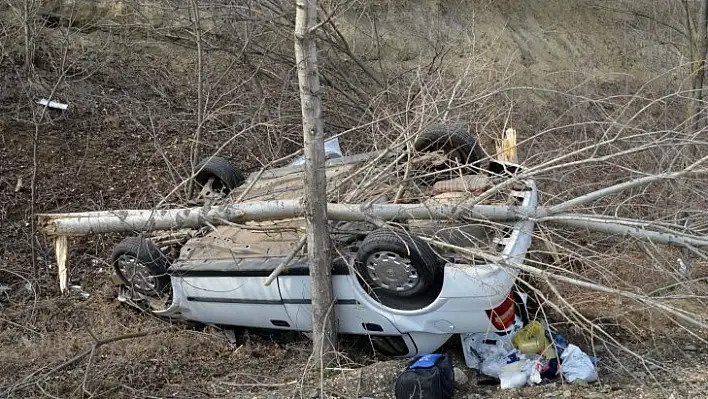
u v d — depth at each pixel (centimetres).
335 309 566
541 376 535
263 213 586
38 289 704
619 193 708
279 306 586
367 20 1272
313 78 513
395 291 535
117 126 991
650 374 521
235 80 1030
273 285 578
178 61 1114
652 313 646
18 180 850
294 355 610
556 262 604
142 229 621
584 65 1530
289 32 925
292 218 595
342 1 875
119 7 1103
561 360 545
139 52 1102
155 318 666
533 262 581
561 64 1505
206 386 556
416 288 526
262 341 633
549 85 1452
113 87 1053
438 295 527
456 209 564
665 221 648
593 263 595
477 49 1339
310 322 585
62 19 1089
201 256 620
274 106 944
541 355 541
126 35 1086
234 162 955
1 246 758
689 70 1104
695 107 882
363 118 920
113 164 922
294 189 664
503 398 512
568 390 516
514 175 593
